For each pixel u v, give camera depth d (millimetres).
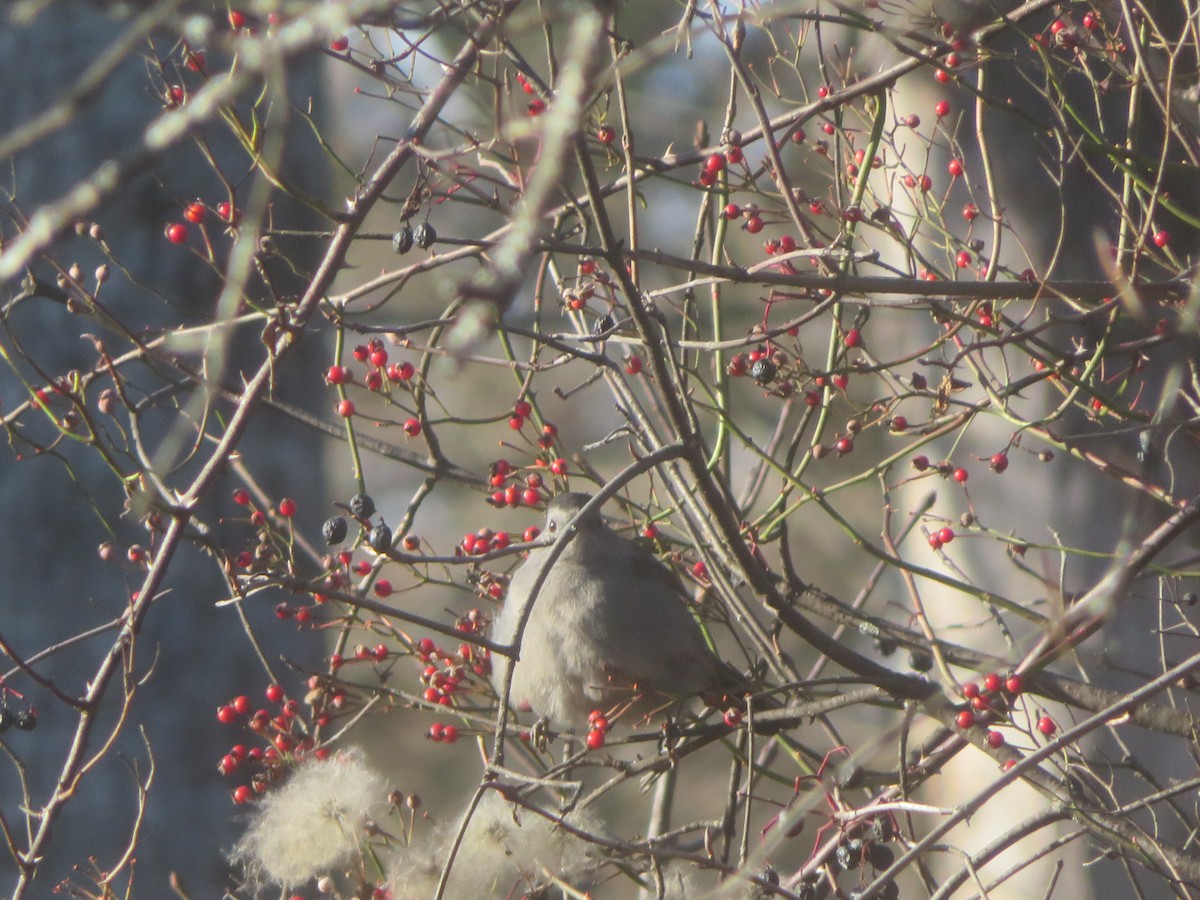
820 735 18234
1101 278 11789
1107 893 11750
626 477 7121
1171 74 7570
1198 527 11117
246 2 6453
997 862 12578
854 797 10750
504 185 7641
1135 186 8711
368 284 8422
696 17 9141
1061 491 12062
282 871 7852
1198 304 6508
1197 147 8586
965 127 12188
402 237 7465
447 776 19656
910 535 13805
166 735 11711
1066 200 11852
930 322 12906
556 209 8094
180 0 5320
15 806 11422
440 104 7461
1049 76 8070
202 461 11898
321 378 12820
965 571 12633
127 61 11977
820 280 7633
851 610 9711
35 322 11641
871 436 20766
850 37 10500
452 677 9250
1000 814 12984
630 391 9383
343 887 9500
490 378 23844
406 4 8039
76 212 4852
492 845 7855
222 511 11984
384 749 19578
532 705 10188
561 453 11539
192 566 11938
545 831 7945
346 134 21109
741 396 20312
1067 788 7652
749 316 18234
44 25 11883
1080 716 10445
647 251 7445
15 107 11797
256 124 7277
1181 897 7492
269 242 9367
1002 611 12336
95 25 11961
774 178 8773
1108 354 8172
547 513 9828
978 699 7723
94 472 11711
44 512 11648
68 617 11617
